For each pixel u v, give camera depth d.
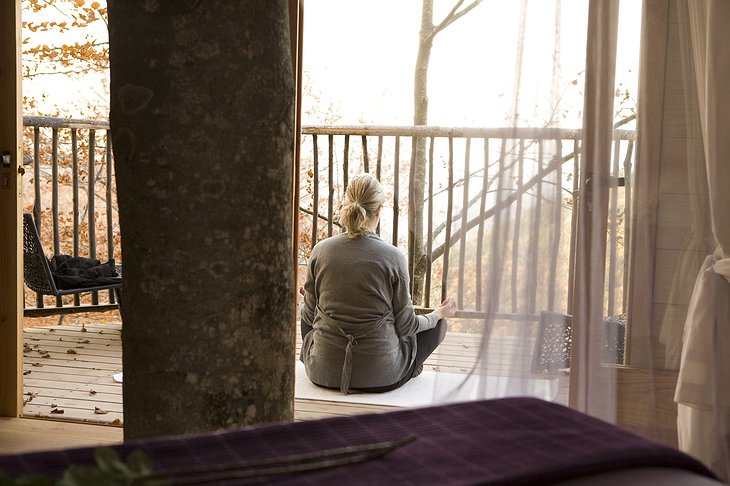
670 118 2.78
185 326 1.80
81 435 3.04
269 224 1.85
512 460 1.29
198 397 1.82
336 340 3.64
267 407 1.89
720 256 2.71
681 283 2.80
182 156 1.77
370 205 3.72
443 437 1.41
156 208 1.79
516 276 2.79
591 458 1.29
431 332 3.85
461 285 2.84
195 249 1.79
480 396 2.82
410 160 5.32
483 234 2.81
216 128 1.77
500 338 2.81
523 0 2.74
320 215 5.63
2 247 3.16
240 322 1.83
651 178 2.80
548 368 2.80
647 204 2.80
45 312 4.82
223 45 1.75
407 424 1.48
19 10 3.11
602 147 2.76
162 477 1.14
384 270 3.61
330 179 5.02
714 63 2.66
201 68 1.75
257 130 1.81
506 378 2.81
